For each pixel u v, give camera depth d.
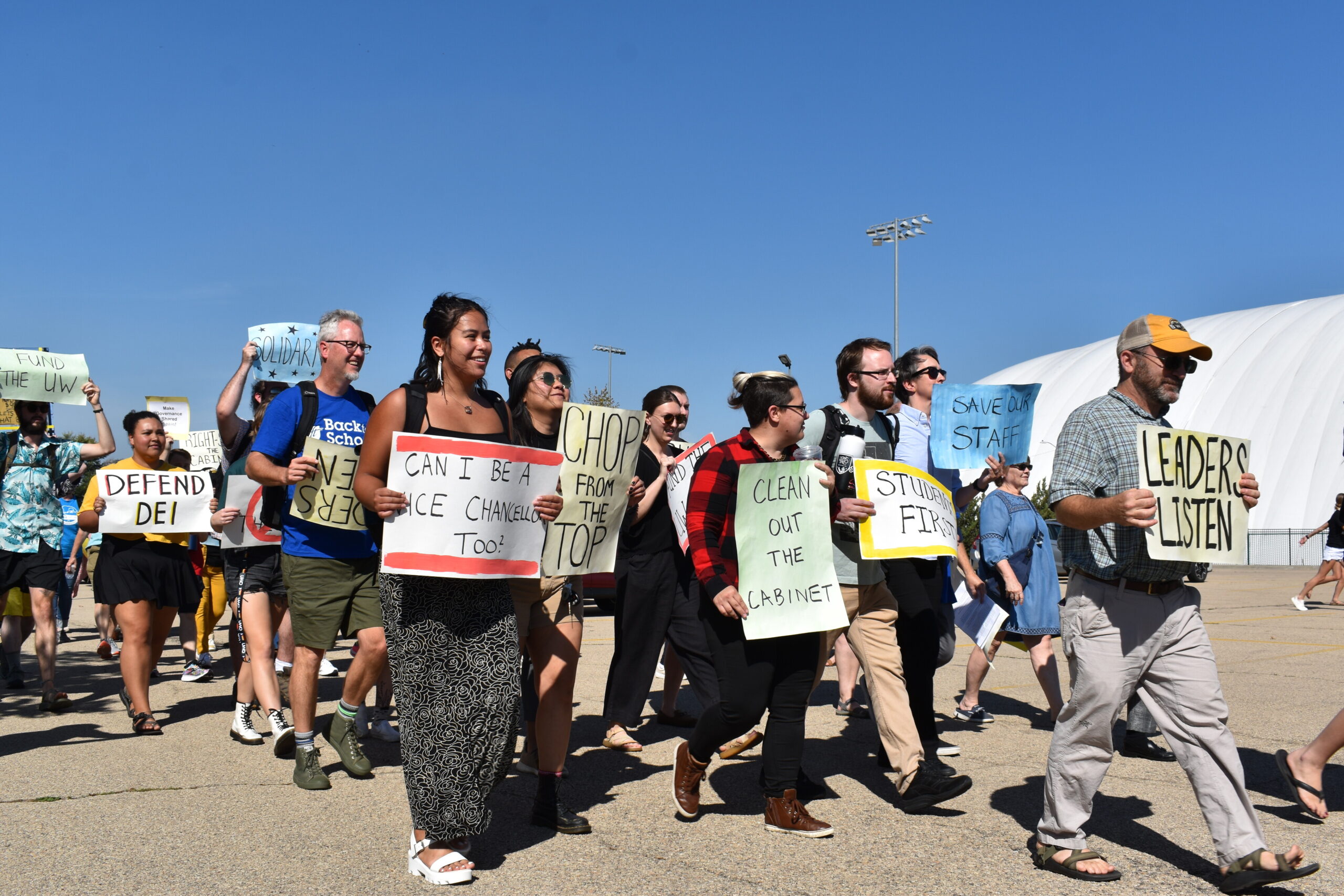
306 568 4.88
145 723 6.12
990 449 6.30
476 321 3.92
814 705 7.30
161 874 3.64
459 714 3.63
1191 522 3.57
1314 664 9.29
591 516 4.43
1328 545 18.09
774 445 4.36
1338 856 3.94
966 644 11.95
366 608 4.95
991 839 4.11
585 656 9.76
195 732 6.23
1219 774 3.55
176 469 6.76
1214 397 48.47
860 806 4.63
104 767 5.26
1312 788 4.34
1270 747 5.79
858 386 5.10
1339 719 4.31
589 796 4.82
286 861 3.79
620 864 3.80
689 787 4.37
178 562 6.35
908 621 4.88
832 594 4.14
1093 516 3.56
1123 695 3.63
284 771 5.21
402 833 4.16
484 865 3.79
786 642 4.22
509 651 3.77
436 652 3.66
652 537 5.66
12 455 6.97
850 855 3.90
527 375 4.71
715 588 4.07
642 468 5.75
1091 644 3.66
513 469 3.76
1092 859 3.66
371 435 3.85
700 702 5.69
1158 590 3.63
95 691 7.75
